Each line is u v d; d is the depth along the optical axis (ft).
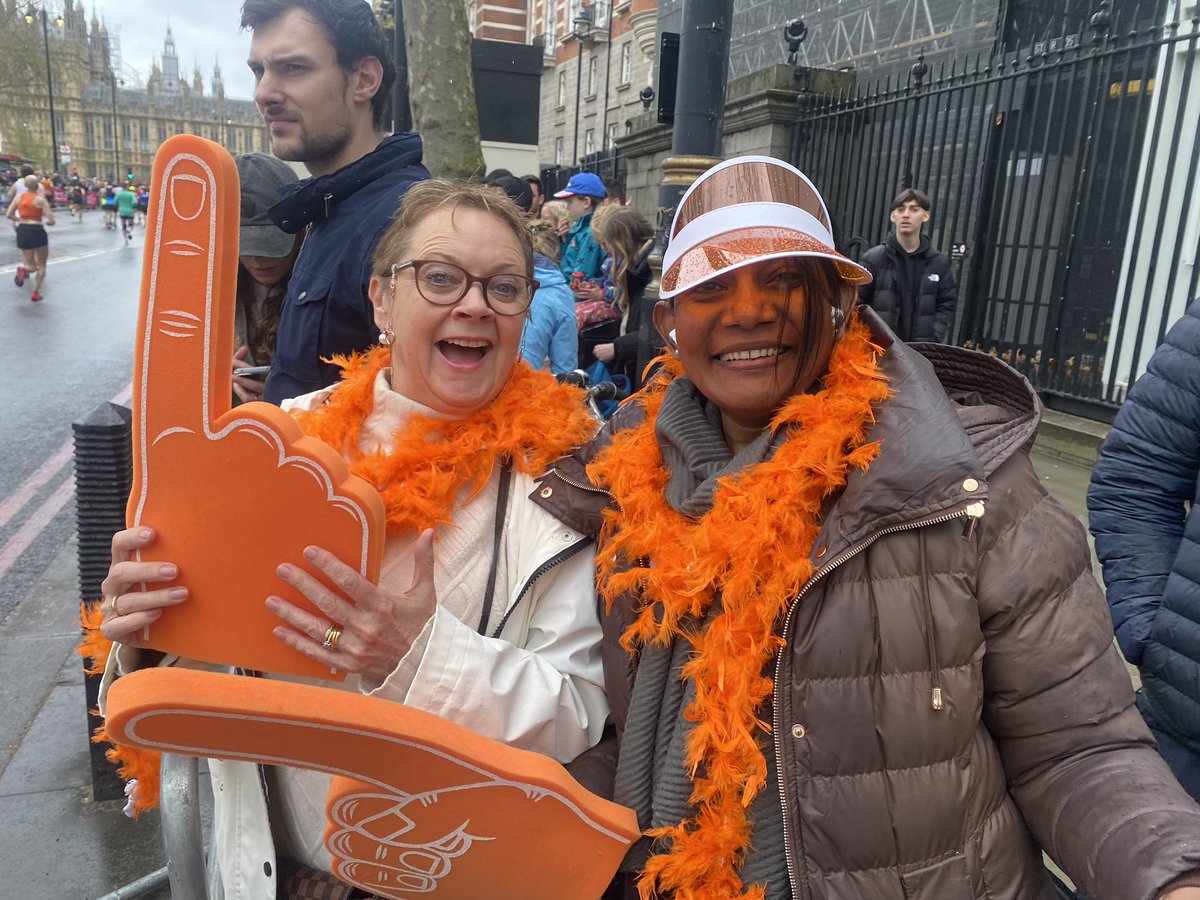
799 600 3.31
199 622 3.34
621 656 3.89
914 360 3.56
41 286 47.96
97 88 297.53
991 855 3.34
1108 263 17.03
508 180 15.39
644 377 4.82
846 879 3.27
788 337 3.58
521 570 4.04
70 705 9.98
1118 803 3.02
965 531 3.20
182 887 3.88
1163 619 4.92
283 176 7.68
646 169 34.45
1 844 7.77
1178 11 15.39
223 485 3.25
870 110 21.31
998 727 3.40
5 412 23.31
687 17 11.67
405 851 3.29
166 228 3.04
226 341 3.18
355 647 3.34
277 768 4.12
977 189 19.57
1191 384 5.05
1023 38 21.24
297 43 6.23
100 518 8.49
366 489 3.26
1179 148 15.72
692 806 3.56
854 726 3.22
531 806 3.19
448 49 13.44
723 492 3.55
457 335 4.04
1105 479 5.45
